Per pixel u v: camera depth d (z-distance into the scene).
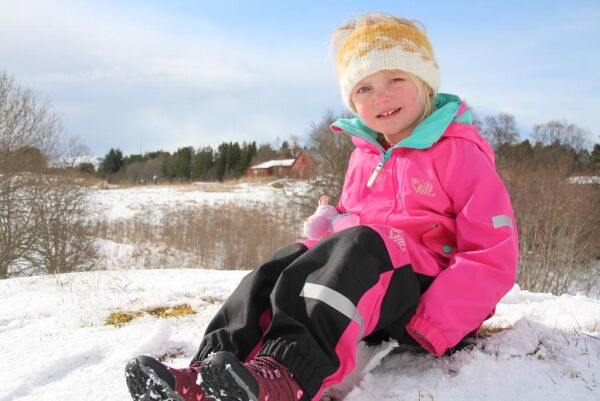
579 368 1.61
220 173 61.91
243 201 27.94
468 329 1.55
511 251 1.62
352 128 2.11
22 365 1.96
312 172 20.33
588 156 40.38
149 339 2.10
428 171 1.82
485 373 1.55
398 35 1.94
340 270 1.37
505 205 1.70
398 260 1.51
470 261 1.60
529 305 2.39
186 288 3.34
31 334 2.39
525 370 1.57
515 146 37.19
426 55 1.97
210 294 3.13
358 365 1.61
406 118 1.97
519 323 1.99
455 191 1.76
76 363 2.01
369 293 1.40
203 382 1.13
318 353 1.29
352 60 1.99
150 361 1.16
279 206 25.34
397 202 1.89
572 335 1.90
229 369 1.08
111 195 30.41
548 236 17.95
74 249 16.12
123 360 1.96
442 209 1.80
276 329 1.33
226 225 20.89
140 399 1.20
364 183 2.06
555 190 19.00
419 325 1.52
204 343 1.41
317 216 2.08
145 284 3.70
